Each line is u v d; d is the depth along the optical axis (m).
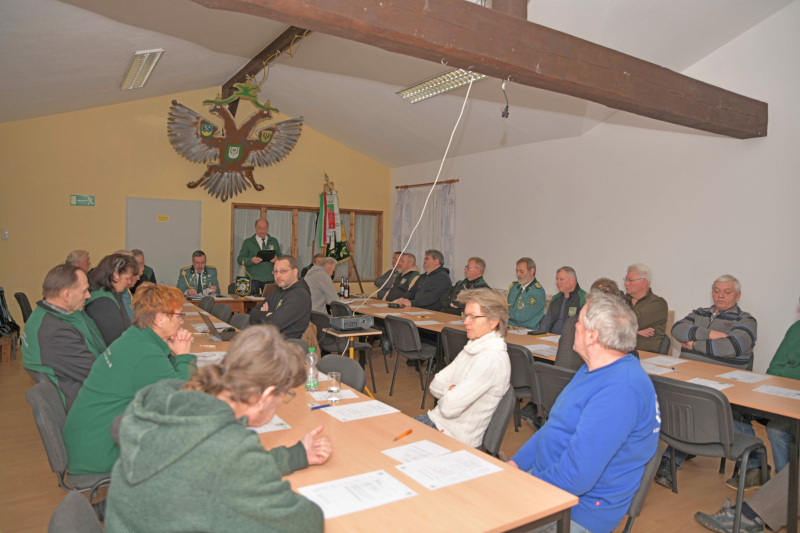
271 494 0.96
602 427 1.55
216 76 6.82
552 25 3.96
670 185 4.86
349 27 2.23
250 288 6.69
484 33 2.60
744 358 3.32
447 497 1.30
